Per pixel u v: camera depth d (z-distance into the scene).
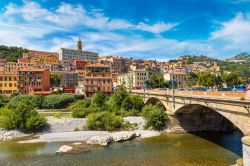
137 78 158.00
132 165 36.62
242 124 31.98
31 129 61.62
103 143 49.12
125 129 63.09
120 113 74.62
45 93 106.00
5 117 63.94
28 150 46.28
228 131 62.66
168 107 66.12
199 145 48.28
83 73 162.50
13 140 55.19
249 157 27.14
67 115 75.38
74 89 115.94
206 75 126.62
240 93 31.84
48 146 49.06
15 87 111.00
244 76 163.38
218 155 41.03
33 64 169.50
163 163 37.34
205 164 36.41
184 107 55.72
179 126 62.88
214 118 64.69
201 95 44.25
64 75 156.00
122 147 47.38
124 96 81.69
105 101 83.25
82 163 38.00
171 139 54.03
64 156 41.81
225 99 35.22
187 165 36.22
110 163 37.72
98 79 105.06
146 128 64.25
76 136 56.59
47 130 62.59
